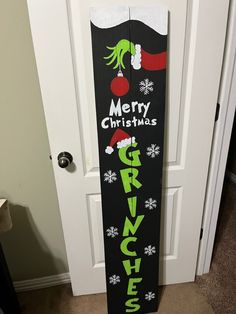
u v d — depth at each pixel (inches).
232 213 90.0
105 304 60.6
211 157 52.3
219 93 46.6
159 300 61.1
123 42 38.7
